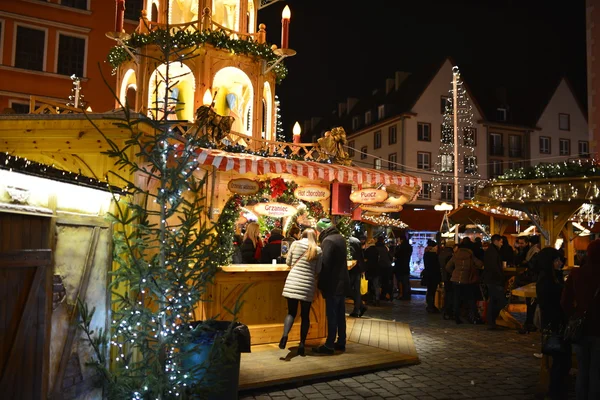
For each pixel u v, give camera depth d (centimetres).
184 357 419
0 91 2375
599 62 1661
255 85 1227
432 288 1353
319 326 873
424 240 2931
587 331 490
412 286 2244
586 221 1705
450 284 1234
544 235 1116
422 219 2662
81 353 445
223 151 875
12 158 330
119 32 1130
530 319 1057
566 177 995
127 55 1199
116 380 408
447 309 1238
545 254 634
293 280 739
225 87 1210
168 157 442
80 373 442
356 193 1001
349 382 656
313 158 1061
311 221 991
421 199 4391
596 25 1681
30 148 546
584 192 978
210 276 417
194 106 1140
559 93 5031
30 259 365
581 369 505
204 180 421
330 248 768
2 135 549
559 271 815
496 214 1816
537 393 603
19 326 355
